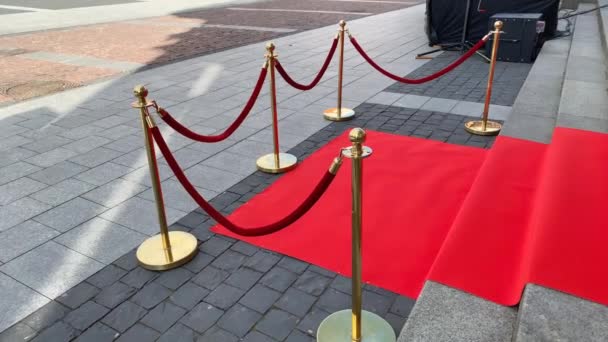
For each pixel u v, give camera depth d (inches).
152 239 147.3
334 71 357.4
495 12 397.7
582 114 212.1
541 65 331.0
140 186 185.0
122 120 257.9
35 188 182.9
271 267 136.7
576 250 114.4
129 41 483.8
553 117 229.5
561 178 150.8
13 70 363.9
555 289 102.6
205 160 207.6
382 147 214.5
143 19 649.0
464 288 113.7
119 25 593.9
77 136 235.5
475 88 306.0
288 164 197.5
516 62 371.6
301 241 147.9
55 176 192.7
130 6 777.6
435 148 212.1
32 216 163.3
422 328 102.4
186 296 125.8
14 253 143.3
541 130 212.8
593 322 93.7
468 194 157.2
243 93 305.7
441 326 102.7
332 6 784.9
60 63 387.2
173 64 384.5
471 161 197.9
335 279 131.1
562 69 318.3
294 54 417.1
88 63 387.2
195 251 142.3
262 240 148.9
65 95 302.2
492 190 158.7
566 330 91.9
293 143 224.8
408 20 608.4
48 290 128.2
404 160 200.7
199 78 342.3
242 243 148.1
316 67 369.4
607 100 231.8
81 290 128.3
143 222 160.2
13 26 553.6
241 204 171.3
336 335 109.9
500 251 127.0
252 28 562.9
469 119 250.1
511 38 365.7
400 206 165.2
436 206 164.4
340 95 250.1
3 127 247.0
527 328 92.6
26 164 203.8
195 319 117.9
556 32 433.7
